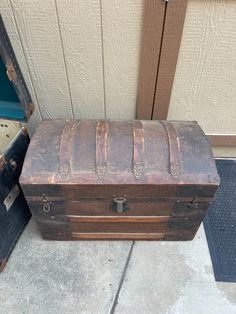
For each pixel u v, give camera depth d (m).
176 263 1.17
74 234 1.19
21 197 1.18
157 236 1.20
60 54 1.15
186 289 1.09
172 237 1.21
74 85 1.25
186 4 0.97
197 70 1.20
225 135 1.47
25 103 1.13
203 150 0.99
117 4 1.00
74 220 1.10
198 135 1.04
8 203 1.08
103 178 0.94
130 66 1.17
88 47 1.12
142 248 1.21
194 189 0.96
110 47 1.12
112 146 0.98
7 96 1.23
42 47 1.13
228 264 1.17
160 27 1.04
